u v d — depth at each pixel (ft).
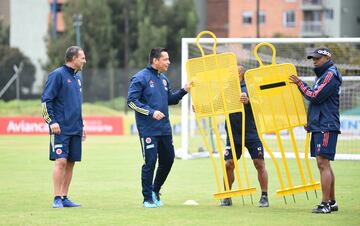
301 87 100.12
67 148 104.99
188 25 626.23
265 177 107.14
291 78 101.55
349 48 213.05
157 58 104.88
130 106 103.86
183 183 136.26
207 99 107.14
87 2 593.42
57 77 104.17
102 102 409.69
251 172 155.53
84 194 120.57
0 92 358.02
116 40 611.06
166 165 106.83
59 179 104.42
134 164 175.22
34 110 361.51
